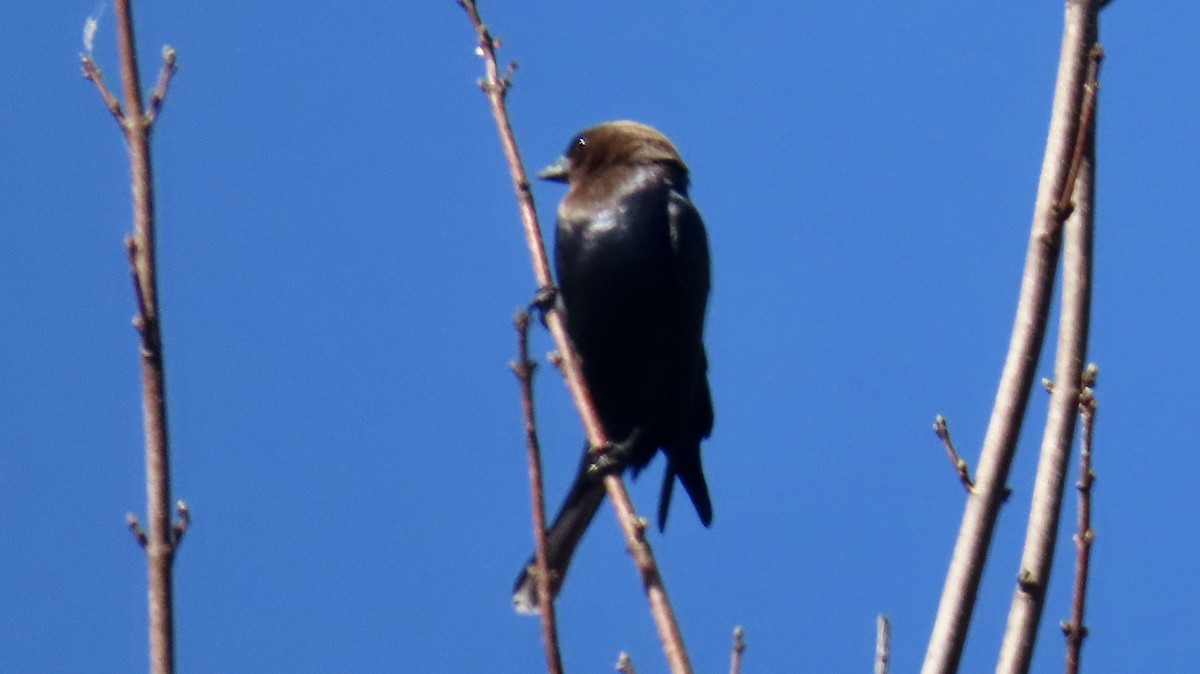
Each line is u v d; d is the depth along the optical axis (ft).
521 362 23.00
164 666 22.07
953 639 23.07
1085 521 23.65
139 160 24.59
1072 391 24.40
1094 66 24.06
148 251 24.06
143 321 23.66
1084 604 23.34
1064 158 24.57
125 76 25.25
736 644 24.62
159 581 22.43
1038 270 24.09
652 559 24.59
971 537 23.45
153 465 23.07
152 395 23.38
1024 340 23.95
